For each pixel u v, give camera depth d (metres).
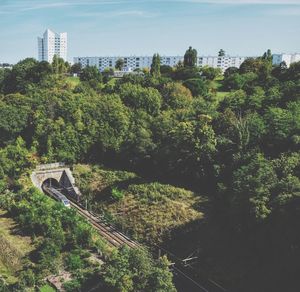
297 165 68.69
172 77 137.12
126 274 52.88
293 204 59.72
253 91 109.12
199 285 61.84
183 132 87.50
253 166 71.62
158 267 54.53
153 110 113.06
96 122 106.75
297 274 56.12
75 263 60.91
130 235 74.19
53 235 65.44
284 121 80.50
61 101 112.44
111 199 84.81
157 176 91.56
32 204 75.75
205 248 67.75
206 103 106.44
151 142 95.50
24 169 92.38
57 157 101.69
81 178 94.94
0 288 55.31
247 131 82.25
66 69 167.62
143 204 79.56
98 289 55.69
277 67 124.56
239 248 66.12
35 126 107.44
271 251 61.31
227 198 75.25
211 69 141.88
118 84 127.75
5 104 115.38
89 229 69.06
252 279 60.41
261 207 62.44
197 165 84.94
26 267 60.53
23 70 140.88
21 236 68.12
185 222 72.62
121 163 100.81
